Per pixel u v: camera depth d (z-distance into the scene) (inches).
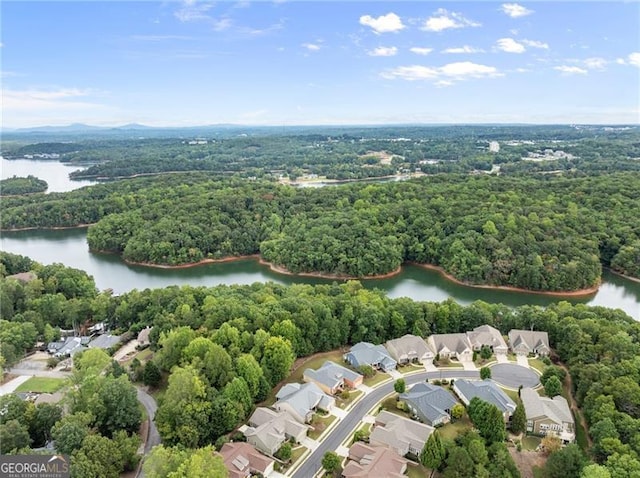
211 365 3228.3
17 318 4407.0
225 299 4424.2
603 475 2347.4
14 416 2758.4
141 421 3063.5
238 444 2778.1
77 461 2393.0
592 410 2935.5
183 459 2413.9
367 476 2484.0
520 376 3695.9
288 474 2682.1
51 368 3973.9
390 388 3548.2
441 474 2655.0
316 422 3132.4
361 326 4160.9
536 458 2770.7
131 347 4320.9
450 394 3331.7
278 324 3833.7
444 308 4355.3
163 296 4692.4
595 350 3565.5
